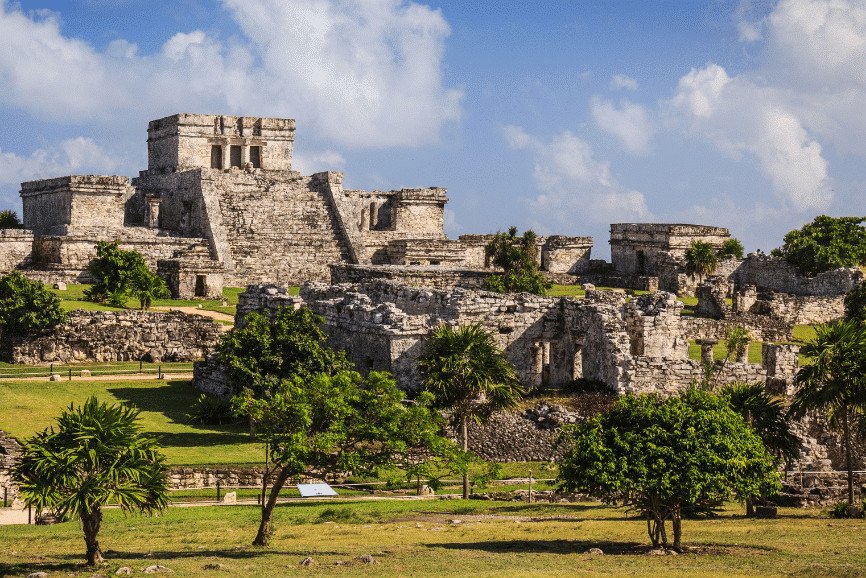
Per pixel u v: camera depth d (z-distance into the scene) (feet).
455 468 228.02
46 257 567.59
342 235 613.11
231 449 298.97
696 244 540.11
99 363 401.29
